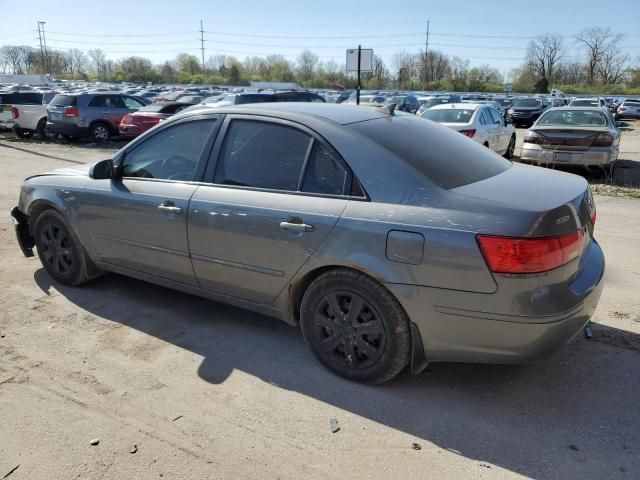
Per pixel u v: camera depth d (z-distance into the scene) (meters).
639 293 4.49
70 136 18.08
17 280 4.83
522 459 2.56
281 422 2.85
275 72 106.06
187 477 2.46
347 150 3.11
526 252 2.58
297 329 3.93
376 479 2.45
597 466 2.51
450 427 2.81
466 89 96.88
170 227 3.74
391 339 2.99
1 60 115.12
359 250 2.95
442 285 2.74
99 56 114.19
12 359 3.47
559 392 3.11
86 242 4.36
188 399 3.05
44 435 2.74
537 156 10.31
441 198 2.82
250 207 3.33
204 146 3.69
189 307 4.29
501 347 2.73
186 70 117.12
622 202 8.12
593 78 93.62
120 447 2.65
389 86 100.69
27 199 4.67
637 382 3.20
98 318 4.08
